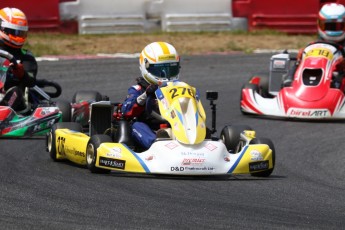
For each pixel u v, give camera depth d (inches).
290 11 2642.7
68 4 2541.8
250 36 2615.7
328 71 1601.9
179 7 2632.9
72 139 1101.1
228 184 1002.1
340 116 1556.3
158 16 2628.0
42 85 1487.5
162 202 886.4
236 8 2662.4
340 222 823.7
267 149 1051.3
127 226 781.9
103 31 2576.3
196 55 2356.1
